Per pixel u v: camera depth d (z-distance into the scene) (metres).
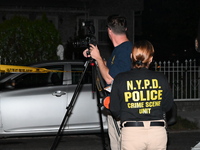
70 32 19.69
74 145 7.85
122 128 3.94
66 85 7.59
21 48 11.53
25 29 11.66
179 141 8.26
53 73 7.70
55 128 7.51
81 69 7.71
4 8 18.12
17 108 7.42
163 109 4.04
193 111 11.49
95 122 7.60
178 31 24.25
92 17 20.47
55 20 19.52
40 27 11.91
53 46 11.99
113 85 3.94
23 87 7.56
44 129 7.48
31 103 7.46
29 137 8.61
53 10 18.95
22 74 7.62
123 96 3.89
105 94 4.77
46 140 8.30
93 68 4.78
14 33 11.52
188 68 11.88
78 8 19.31
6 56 11.38
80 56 16.84
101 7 20.50
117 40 4.73
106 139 8.35
